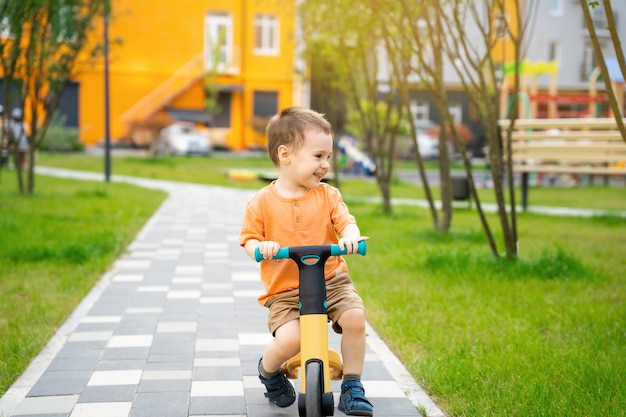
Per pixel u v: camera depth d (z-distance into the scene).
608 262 7.34
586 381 3.64
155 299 5.63
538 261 6.59
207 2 31.30
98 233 8.09
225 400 3.54
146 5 30.67
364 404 3.10
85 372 3.91
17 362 3.97
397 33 10.02
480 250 7.82
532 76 20.80
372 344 4.52
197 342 4.50
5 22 9.93
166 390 3.66
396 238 8.68
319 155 3.15
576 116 25.95
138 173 19.62
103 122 30.58
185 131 28.97
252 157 28.64
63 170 19.89
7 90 11.12
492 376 3.76
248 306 5.45
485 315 5.09
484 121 6.82
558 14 31.77
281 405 3.41
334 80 13.02
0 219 8.85
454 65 6.85
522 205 12.83
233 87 31.34
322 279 2.96
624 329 4.68
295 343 3.08
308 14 11.66
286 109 3.26
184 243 8.38
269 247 2.93
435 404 3.51
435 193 16.23
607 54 27.38
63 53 12.12
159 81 31.08
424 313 5.16
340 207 3.27
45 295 5.52
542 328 4.86
